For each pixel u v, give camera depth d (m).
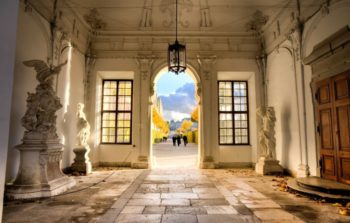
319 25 6.09
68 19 7.85
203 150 9.29
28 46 5.82
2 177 1.77
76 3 7.91
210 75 9.70
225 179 6.86
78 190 5.43
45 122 5.23
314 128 6.30
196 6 9.12
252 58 9.84
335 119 5.50
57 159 5.57
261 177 7.21
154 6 9.08
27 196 4.62
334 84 5.53
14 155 5.35
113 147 9.66
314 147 6.31
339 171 5.35
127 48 9.77
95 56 9.64
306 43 6.68
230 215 3.75
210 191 5.37
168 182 6.38
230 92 10.46
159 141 35.19
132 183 6.24
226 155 9.75
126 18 9.40
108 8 8.91
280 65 8.29
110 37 9.77
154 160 9.88
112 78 10.30
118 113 10.19
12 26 1.88
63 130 7.58
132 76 10.10
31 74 5.99
